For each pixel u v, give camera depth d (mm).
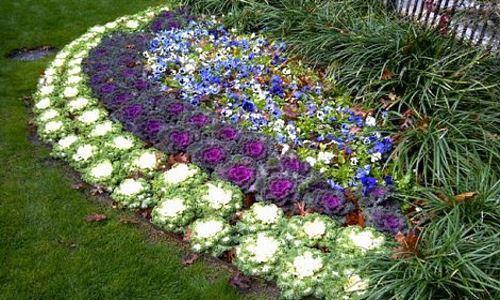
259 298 3268
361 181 3898
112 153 4391
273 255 3393
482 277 2914
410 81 4734
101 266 3449
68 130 4801
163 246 3635
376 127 4469
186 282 3359
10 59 6492
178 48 6008
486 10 5145
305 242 3486
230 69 5527
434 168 3840
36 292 3252
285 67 5539
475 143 3994
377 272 3129
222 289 3307
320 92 5043
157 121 4699
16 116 5191
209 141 4441
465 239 3115
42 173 4367
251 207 3779
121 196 3961
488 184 3678
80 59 6000
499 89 4547
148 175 4164
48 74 5824
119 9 8062
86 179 4180
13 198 4051
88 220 3832
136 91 5211
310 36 5703
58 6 8102
